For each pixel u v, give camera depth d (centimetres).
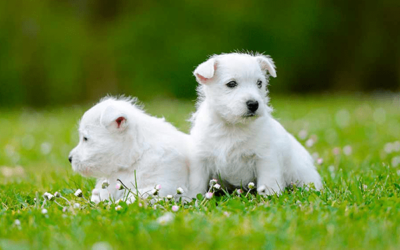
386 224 478
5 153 1231
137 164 663
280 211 533
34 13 3200
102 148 657
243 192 694
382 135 1284
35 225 509
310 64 3275
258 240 440
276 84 3266
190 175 681
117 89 3203
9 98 3219
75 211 574
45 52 3228
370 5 3238
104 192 672
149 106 2209
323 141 1211
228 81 661
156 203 591
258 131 665
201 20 3209
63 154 1201
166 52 3183
